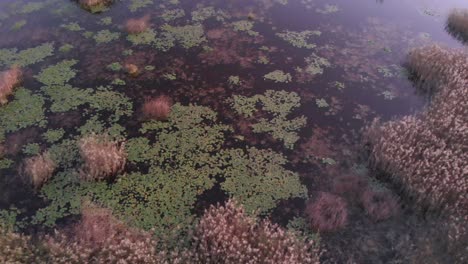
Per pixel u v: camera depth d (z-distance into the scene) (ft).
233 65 57.52
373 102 52.85
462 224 35.22
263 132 46.65
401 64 61.11
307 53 61.72
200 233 34.12
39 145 42.96
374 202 38.45
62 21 64.90
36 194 38.01
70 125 45.78
